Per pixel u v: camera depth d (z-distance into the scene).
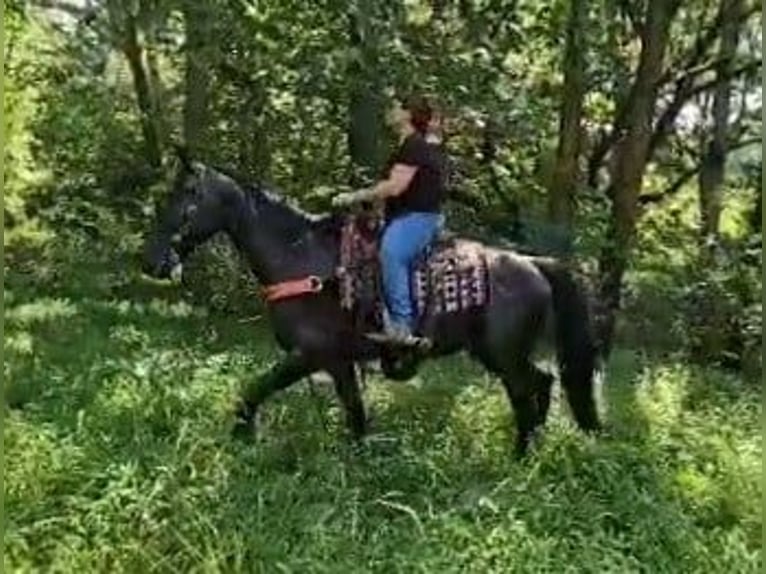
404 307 5.02
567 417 5.74
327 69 8.11
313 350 5.12
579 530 4.39
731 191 11.12
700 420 6.04
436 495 4.68
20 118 11.64
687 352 9.05
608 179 10.89
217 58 8.62
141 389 5.79
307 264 5.12
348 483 4.74
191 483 4.59
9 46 10.89
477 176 8.73
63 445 4.82
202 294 9.78
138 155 11.41
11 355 6.69
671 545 4.38
